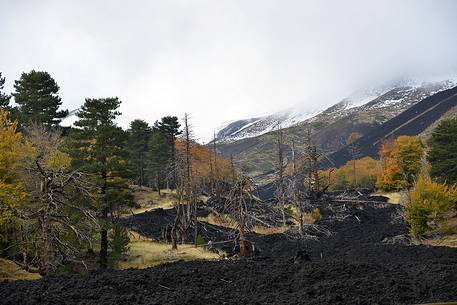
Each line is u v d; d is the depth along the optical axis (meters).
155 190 72.12
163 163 67.50
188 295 17.80
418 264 26.42
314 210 49.78
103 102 34.94
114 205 34.16
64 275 21.70
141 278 20.56
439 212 38.78
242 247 32.44
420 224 39.09
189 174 42.72
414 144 69.06
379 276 21.70
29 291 17.12
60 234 26.34
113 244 32.59
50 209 23.61
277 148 35.78
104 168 32.47
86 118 34.91
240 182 32.59
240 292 19.36
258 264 25.50
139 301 16.41
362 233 45.69
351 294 18.53
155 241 43.50
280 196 35.31
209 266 24.97
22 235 25.23
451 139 50.22
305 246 41.28
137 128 75.19
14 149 27.77
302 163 38.22
